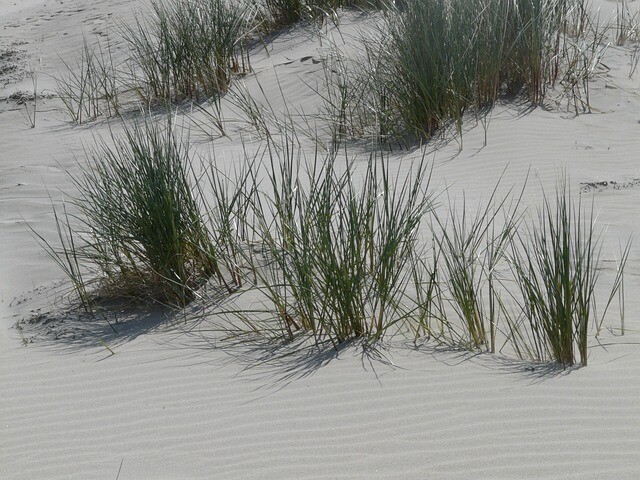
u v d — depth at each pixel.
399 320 5.10
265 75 11.08
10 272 6.53
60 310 5.83
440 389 4.31
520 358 4.58
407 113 8.78
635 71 10.30
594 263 5.62
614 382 4.23
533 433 3.87
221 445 4.04
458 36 9.00
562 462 3.65
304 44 11.95
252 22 12.63
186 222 5.89
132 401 4.55
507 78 9.51
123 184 6.19
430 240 6.04
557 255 4.50
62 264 5.93
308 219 5.28
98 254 6.22
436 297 5.23
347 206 5.41
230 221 6.19
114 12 16.25
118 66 12.98
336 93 9.97
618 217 6.36
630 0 13.61
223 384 4.62
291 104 10.16
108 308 5.80
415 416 4.10
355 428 4.06
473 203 6.80
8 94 12.46
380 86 9.10
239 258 5.94
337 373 4.58
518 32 9.37
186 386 4.64
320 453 3.89
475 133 8.55
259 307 5.45
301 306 5.09
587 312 4.45
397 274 5.14
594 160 7.78
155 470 3.90
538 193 7.00
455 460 3.73
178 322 5.47
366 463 3.78
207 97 10.89
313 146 8.85
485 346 4.74
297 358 4.83
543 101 9.25
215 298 5.66
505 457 3.72
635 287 5.28
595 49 10.84
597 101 9.29
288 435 4.06
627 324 4.86
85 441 4.22
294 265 5.27
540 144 8.16
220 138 9.41
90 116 11.05
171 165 6.55
